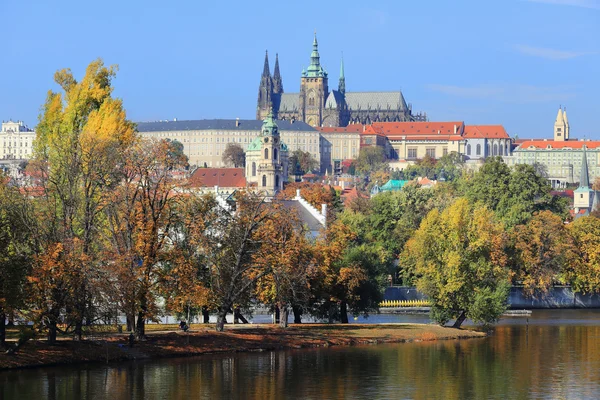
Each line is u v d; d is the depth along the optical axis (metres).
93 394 192.75
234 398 193.75
